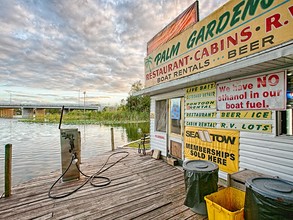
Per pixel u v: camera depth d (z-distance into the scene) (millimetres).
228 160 3443
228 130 3441
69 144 3871
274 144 2711
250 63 2379
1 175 5398
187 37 4121
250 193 1738
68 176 3832
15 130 19312
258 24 2600
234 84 3314
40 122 31047
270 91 2740
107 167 4805
